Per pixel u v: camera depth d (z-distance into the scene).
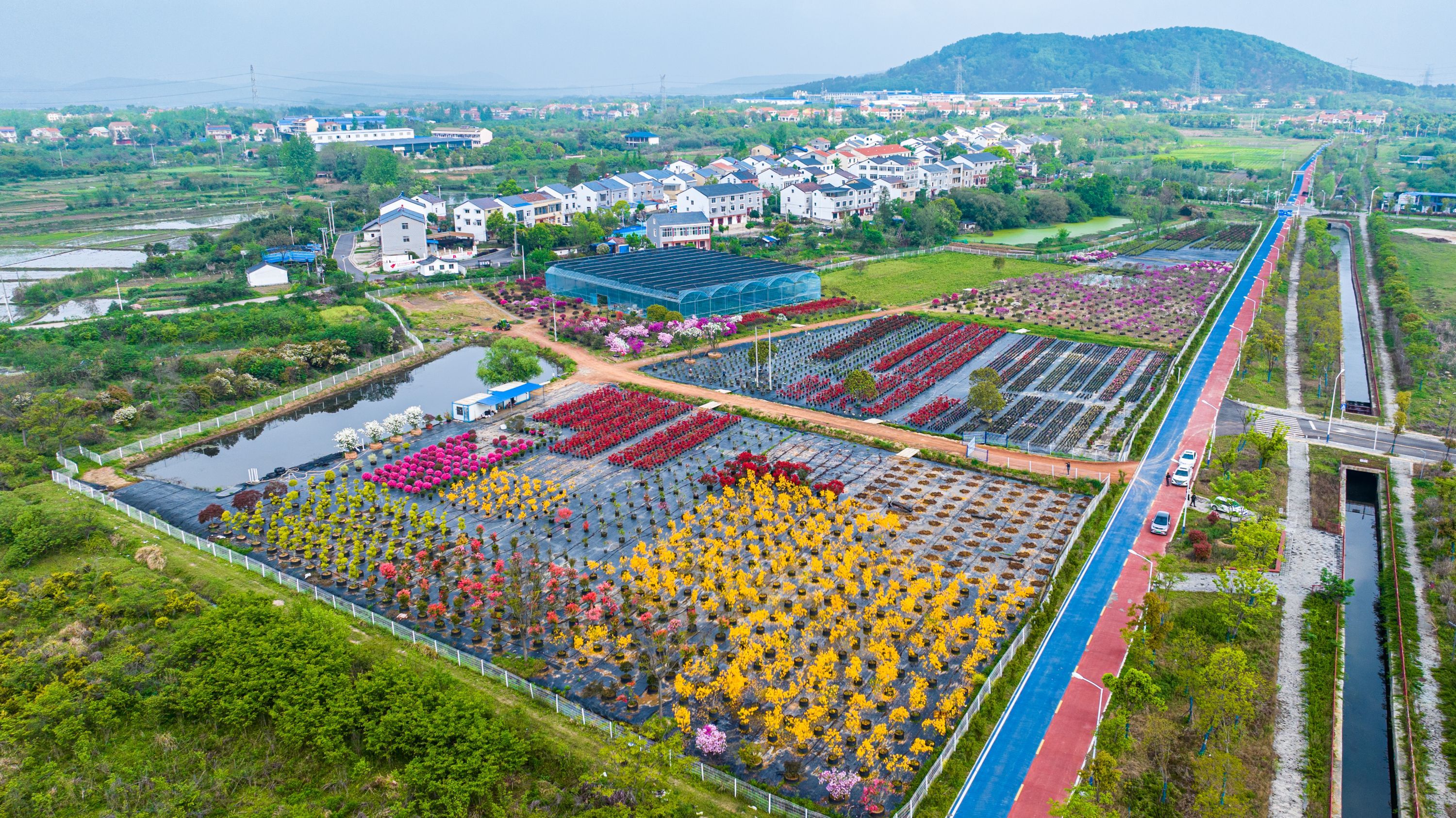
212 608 65.81
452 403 115.06
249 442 103.38
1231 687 55.38
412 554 75.06
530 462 93.81
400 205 196.38
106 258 196.88
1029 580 71.81
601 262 168.00
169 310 146.50
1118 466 93.12
